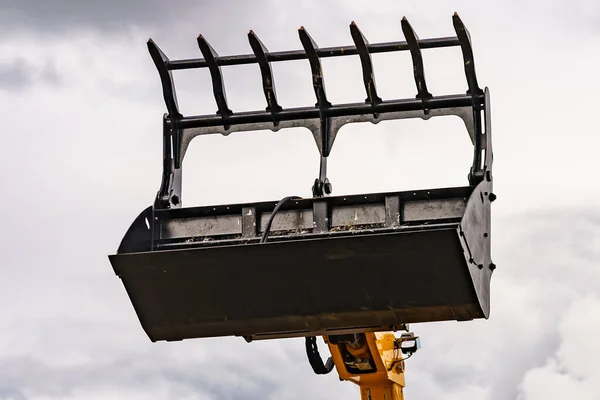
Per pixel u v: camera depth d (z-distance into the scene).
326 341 16.89
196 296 13.57
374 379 17.50
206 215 14.17
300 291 13.38
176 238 14.15
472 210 13.12
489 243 13.59
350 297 13.30
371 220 13.79
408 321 13.31
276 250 13.20
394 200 13.76
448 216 13.61
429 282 13.08
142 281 13.61
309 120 14.38
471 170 13.70
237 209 14.12
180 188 14.48
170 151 14.53
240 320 13.59
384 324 13.38
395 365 17.91
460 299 13.09
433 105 14.06
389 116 14.20
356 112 14.29
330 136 14.30
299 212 14.03
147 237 14.12
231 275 13.42
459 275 12.97
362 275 13.19
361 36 14.06
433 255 12.95
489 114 13.86
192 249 13.34
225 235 14.09
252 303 13.51
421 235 12.87
